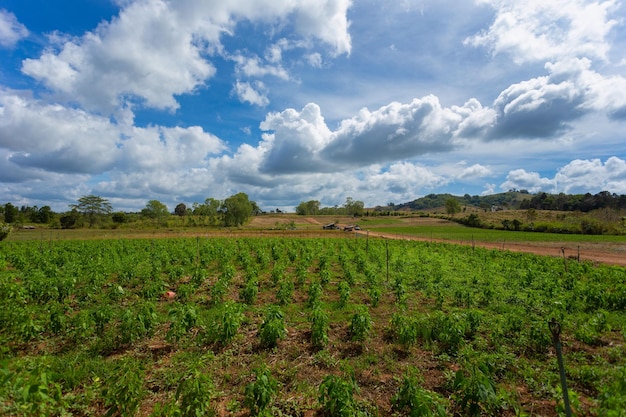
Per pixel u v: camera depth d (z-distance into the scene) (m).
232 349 9.05
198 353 8.78
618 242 47.50
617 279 16.92
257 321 11.43
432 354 8.84
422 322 9.75
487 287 15.68
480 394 5.51
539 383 7.20
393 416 6.18
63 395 6.70
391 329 10.31
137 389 5.74
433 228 94.56
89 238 50.62
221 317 9.36
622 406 5.26
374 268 21.45
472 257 27.88
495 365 7.88
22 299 11.27
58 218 106.50
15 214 91.69
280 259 25.52
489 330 10.27
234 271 18.00
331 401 5.56
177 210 143.12
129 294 14.64
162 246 32.94
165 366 8.11
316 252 29.78
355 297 15.01
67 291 12.70
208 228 87.75
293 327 10.99
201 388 5.61
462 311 12.45
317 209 182.75
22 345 9.02
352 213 161.62
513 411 6.33
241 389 7.12
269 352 8.98
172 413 5.38
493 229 84.19
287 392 7.10
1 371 5.38
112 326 10.28
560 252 37.09
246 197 102.69
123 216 104.06
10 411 5.13
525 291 15.74
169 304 13.54
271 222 126.19
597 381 6.87
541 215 114.62
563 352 8.78
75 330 9.31
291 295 14.77
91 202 96.81
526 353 8.83
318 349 9.23
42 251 27.64
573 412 5.86
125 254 27.59
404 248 35.44
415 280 18.17
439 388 7.19
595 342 9.37
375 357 8.60
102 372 7.59
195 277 16.03
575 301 12.91
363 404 6.46
